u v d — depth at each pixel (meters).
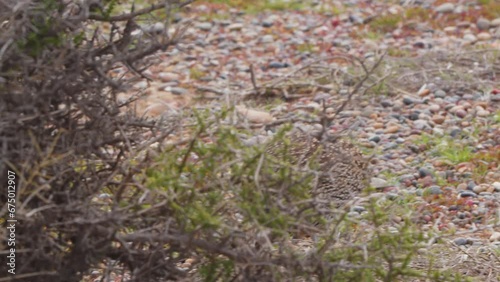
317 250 8.01
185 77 18.61
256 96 17.45
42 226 7.61
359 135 15.41
